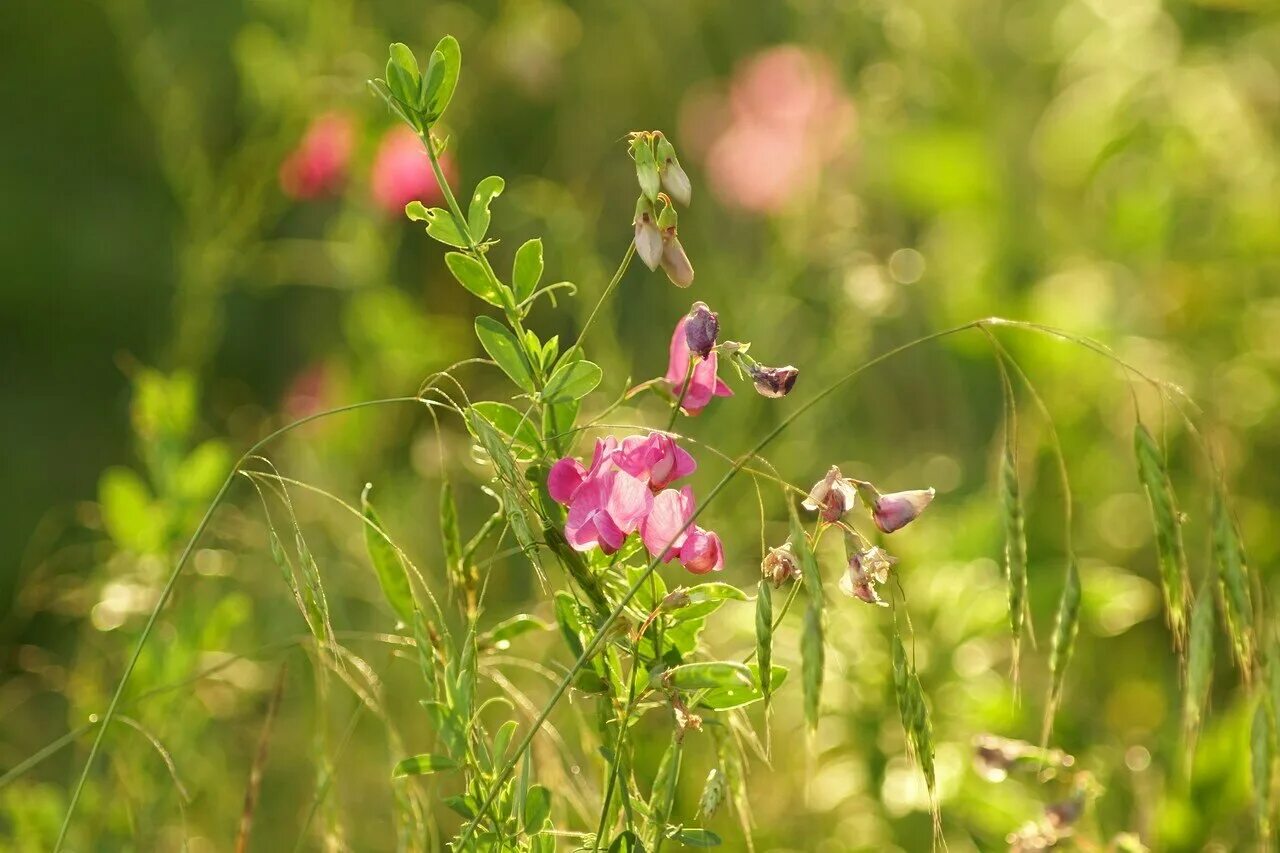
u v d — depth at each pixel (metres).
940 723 4.16
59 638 6.32
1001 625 4.28
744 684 2.34
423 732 4.35
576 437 2.50
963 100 6.39
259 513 5.62
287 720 4.77
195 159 6.07
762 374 2.35
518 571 5.37
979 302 5.85
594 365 2.41
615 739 2.46
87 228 8.77
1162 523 2.49
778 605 4.68
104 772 4.29
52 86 9.09
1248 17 6.53
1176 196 6.07
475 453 2.53
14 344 8.37
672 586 4.02
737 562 5.19
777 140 6.64
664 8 7.25
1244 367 5.71
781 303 5.77
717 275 6.15
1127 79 6.45
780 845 3.96
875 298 5.63
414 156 6.25
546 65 7.20
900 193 6.34
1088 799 3.24
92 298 8.60
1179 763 3.70
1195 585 5.10
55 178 8.93
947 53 6.44
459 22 7.42
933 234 6.46
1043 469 5.53
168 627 4.20
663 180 2.38
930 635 4.27
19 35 9.10
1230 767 3.63
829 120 6.63
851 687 4.19
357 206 6.39
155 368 7.50
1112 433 5.60
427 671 2.49
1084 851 3.21
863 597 2.33
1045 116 6.55
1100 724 4.42
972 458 5.83
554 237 5.80
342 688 4.45
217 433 7.27
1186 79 6.36
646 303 6.68
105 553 5.35
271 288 8.19
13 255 8.54
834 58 6.73
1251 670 2.71
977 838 3.81
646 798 3.40
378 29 7.21
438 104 2.44
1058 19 6.88
